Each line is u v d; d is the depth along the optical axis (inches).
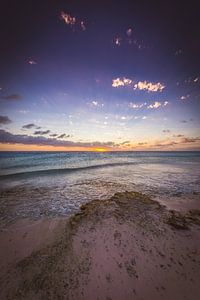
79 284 143.0
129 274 150.6
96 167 1016.2
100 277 148.6
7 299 132.4
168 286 138.1
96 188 502.9
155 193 445.7
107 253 177.8
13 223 271.3
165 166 1128.2
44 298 132.3
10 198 402.6
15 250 195.6
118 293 133.8
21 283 146.1
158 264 161.6
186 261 165.3
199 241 198.2
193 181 604.1
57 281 146.9
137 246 188.4
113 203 319.0
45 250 192.9
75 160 1644.9
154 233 214.7
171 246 188.4
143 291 134.7
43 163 1263.5
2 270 162.4
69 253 181.9
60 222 274.5
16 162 1321.4
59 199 398.3
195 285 138.2
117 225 235.0
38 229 249.9
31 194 436.1
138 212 280.1
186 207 336.2
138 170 906.7
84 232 219.9
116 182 586.2
